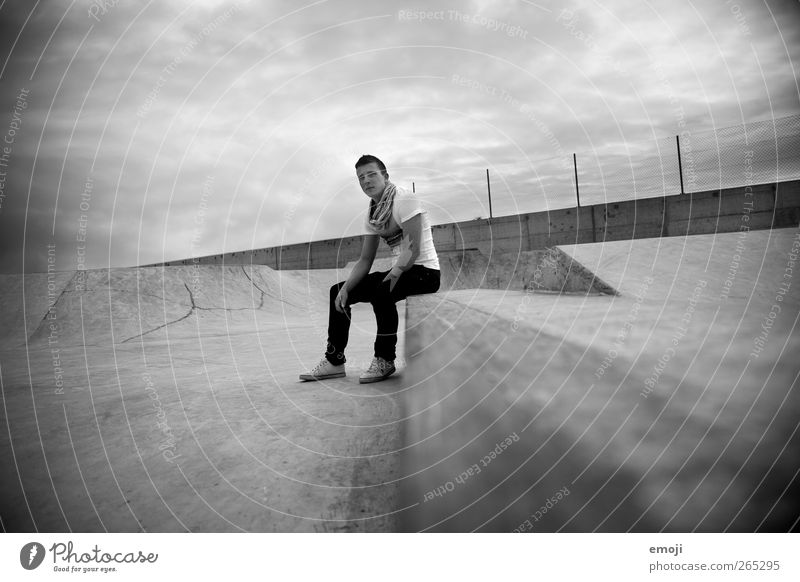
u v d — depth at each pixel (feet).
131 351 15.38
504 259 29.71
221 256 69.10
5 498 4.04
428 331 5.52
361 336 17.84
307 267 59.67
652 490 1.50
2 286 25.55
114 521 3.57
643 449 1.72
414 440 2.70
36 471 4.55
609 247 9.20
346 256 59.00
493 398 2.77
